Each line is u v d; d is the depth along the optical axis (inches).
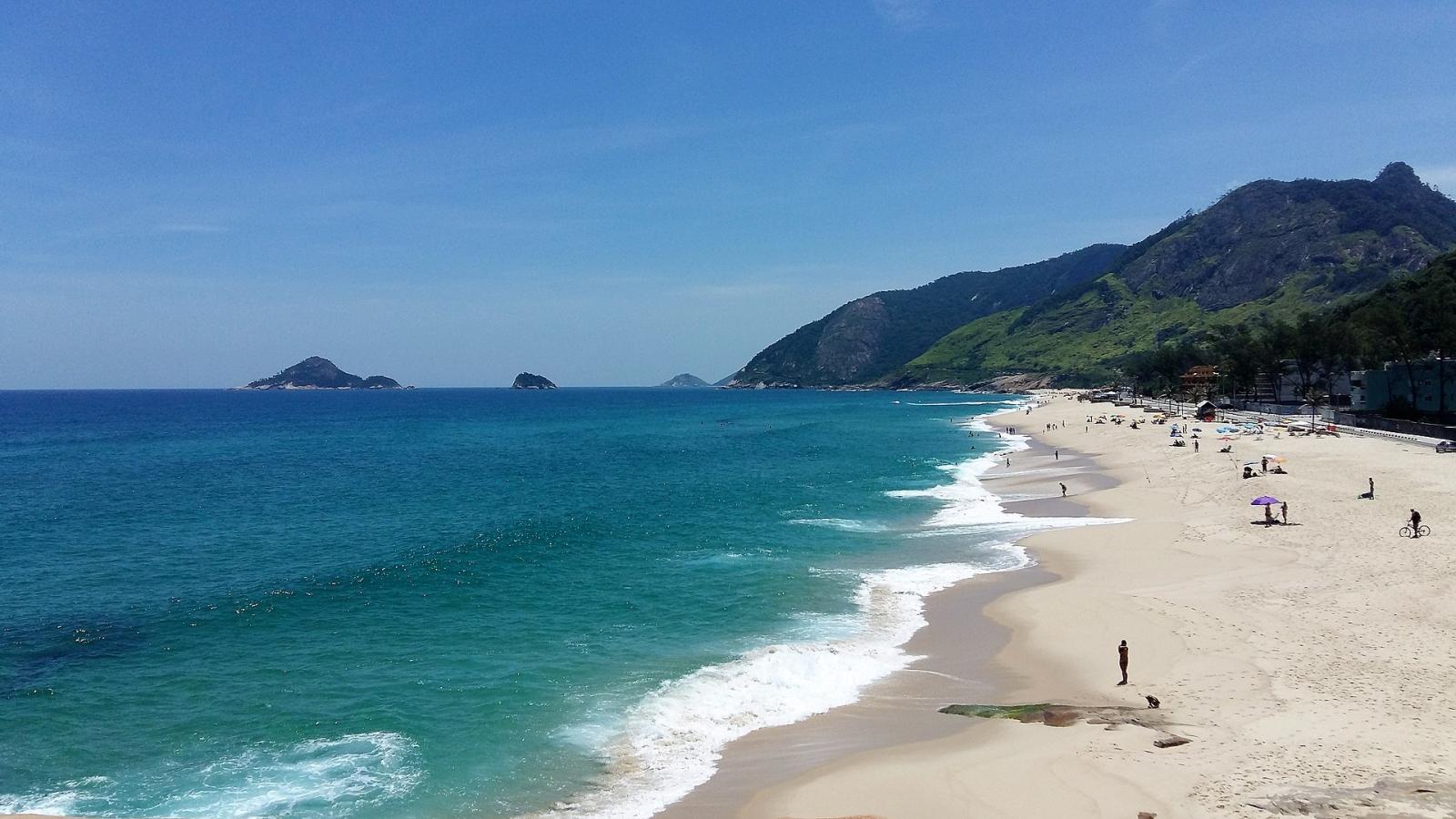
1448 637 831.1
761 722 772.6
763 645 991.6
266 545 1662.2
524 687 871.7
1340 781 550.9
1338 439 2564.0
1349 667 771.4
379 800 645.9
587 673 909.2
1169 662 840.9
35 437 5103.3
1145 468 2445.9
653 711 803.4
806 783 641.0
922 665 908.6
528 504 2162.9
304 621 1136.2
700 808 614.9
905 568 1373.0
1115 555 1370.6
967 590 1218.6
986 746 681.6
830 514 1916.8
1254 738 636.1
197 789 671.1
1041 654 915.4
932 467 2896.2
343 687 885.2
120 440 4751.5
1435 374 3122.5
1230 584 1105.4
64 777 694.5
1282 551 1267.2
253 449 4109.3
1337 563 1151.0
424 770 694.5
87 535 1790.1
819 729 749.9
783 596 1205.7
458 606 1191.6
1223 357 5684.1
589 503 2153.1
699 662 936.3
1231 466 2188.7
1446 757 578.9
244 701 853.8
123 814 634.8
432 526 1849.2
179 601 1248.8
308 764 709.3
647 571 1381.6
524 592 1259.8
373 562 1481.3
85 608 1214.9
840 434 4697.3
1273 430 3056.1
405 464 3277.6
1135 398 6929.1
